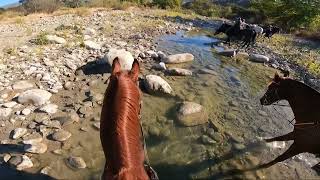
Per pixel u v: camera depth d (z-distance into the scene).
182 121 3.21
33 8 11.60
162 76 4.34
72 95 3.59
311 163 2.70
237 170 2.56
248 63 5.19
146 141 2.88
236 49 6.08
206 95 3.83
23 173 2.39
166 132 3.02
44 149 2.65
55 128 2.95
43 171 2.40
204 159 2.68
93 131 2.95
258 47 6.34
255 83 4.32
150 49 5.60
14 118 3.06
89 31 6.46
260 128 3.17
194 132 3.05
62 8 12.31
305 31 8.64
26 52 4.82
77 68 4.33
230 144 2.88
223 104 3.64
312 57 5.77
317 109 2.43
